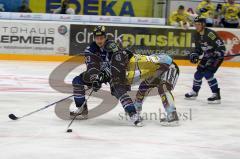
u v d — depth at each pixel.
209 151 8.82
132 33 25.16
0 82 16.52
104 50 10.25
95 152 8.45
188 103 14.11
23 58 23.98
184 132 10.28
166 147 8.97
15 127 10.14
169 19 26.58
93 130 10.12
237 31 25.77
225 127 11.00
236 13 26.94
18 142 8.95
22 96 14.03
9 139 9.14
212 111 13.01
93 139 9.36
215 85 14.20
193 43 25.58
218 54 14.03
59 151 8.42
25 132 9.73
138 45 25.23
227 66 25.53
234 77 20.80
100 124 10.73
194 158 8.32
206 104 14.08
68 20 24.97
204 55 14.34
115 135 9.73
